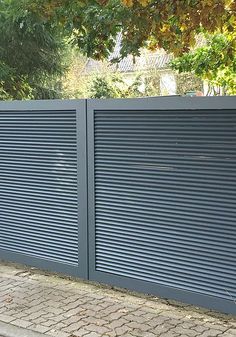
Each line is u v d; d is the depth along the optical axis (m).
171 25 5.67
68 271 5.32
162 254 4.61
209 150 4.22
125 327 4.18
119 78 24.94
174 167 4.45
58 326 4.23
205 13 5.05
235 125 4.06
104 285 5.19
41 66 14.35
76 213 5.23
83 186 5.11
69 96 21.22
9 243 5.89
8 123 5.74
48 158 5.41
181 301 4.48
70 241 5.31
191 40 5.90
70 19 5.79
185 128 4.34
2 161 5.86
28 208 5.67
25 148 5.61
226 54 8.08
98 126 4.94
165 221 4.56
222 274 4.23
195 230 4.37
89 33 5.90
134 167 4.73
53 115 5.31
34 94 14.72
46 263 5.52
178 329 4.12
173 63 8.98
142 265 4.75
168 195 4.52
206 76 8.82
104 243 5.02
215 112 4.16
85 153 5.06
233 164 4.10
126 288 4.88
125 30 5.67
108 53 6.31
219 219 4.22
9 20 11.49
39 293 5.00
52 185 5.41
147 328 4.14
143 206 4.70
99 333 4.07
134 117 4.67
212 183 4.23
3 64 13.09
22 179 5.69
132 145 4.71
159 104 4.45
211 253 4.29
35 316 4.44
